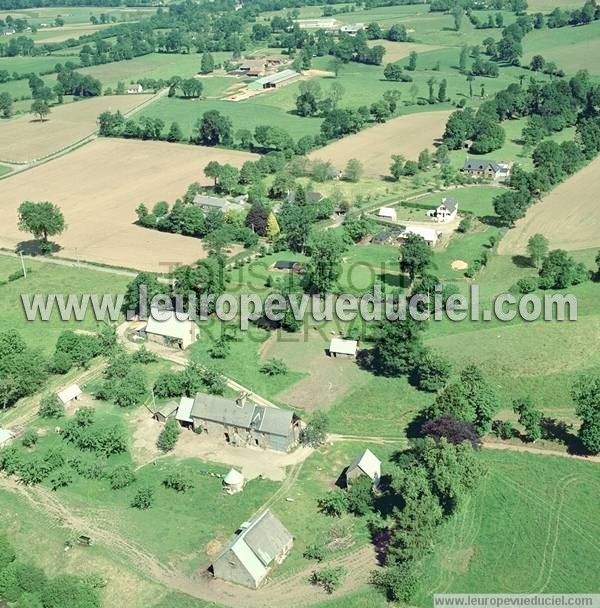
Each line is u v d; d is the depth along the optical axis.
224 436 167.88
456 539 136.62
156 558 133.75
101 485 152.25
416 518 130.62
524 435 163.88
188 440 167.25
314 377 188.62
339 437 167.50
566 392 176.38
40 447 164.12
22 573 124.50
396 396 179.50
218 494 149.75
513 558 132.25
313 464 158.88
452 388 161.88
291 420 161.62
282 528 134.62
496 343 195.12
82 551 135.12
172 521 142.62
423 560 131.75
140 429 170.50
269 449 163.62
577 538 136.25
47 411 174.38
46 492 150.75
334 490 150.75
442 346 196.12
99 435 162.75
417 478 137.12
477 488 148.25
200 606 123.69
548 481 150.38
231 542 130.25
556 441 161.88
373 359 193.38
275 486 152.12
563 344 191.88
